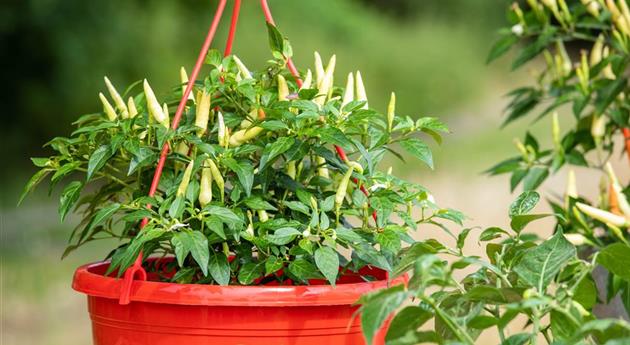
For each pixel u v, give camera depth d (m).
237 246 2.57
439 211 2.59
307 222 2.59
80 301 7.92
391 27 20.72
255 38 15.26
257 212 2.66
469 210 11.56
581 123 3.64
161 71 13.78
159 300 2.28
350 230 2.41
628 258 2.29
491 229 2.49
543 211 10.24
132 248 2.30
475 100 20.16
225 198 2.64
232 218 2.38
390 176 2.60
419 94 18.88
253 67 14.99
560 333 2.14
